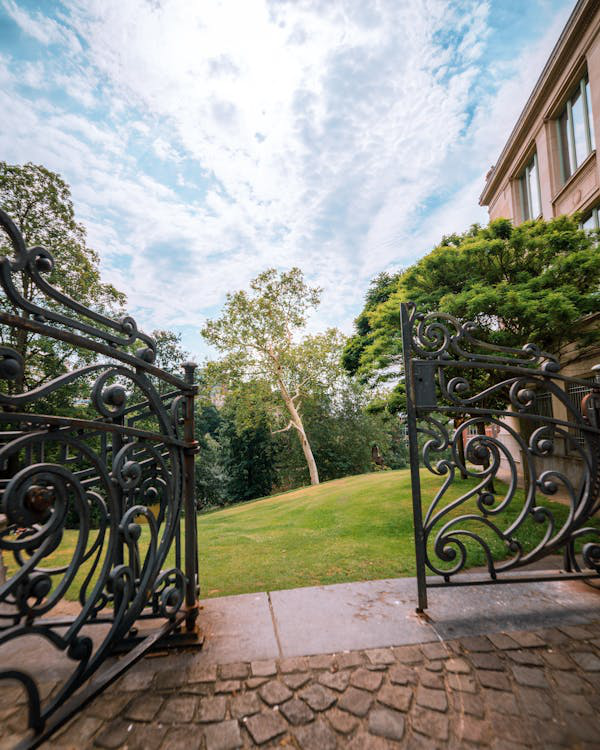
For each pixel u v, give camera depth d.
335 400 30.50
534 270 7.03
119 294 16.03
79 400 13.73
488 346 2.66
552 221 7.18
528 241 6.68
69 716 1.40
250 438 29.88
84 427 1.51
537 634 2.11
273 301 24.48
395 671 1.83
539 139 11.29
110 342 1.71
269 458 30.62
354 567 3.72
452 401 2.57
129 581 1.76
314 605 2.54
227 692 1.71
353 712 1.57
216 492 27.67
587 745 1.38
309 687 1.73
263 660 1.94
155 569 1.94
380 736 1.45
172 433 2.14
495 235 7.30
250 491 29.69
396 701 1.63
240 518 9.56
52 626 2.29
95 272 15.24
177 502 2.15
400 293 8.12
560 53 9.70
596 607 2.41
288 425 26.80
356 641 2.09
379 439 30.06
